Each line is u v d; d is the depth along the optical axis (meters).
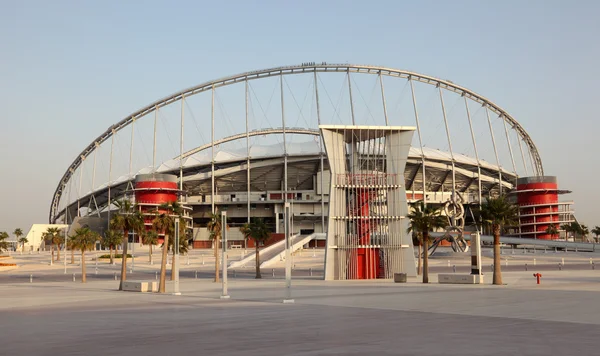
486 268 93.94
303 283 69.00
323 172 183.88
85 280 83.94
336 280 76.19
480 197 179.50
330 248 78.44
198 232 191.25
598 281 60.88
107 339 22.70
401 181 80.94
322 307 36.28
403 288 55.75
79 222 191.88
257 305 38.66
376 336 22.36
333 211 79.12
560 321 26.89
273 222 191.25
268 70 169.12
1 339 23.22
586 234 193.88
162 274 58.84
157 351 19.44
